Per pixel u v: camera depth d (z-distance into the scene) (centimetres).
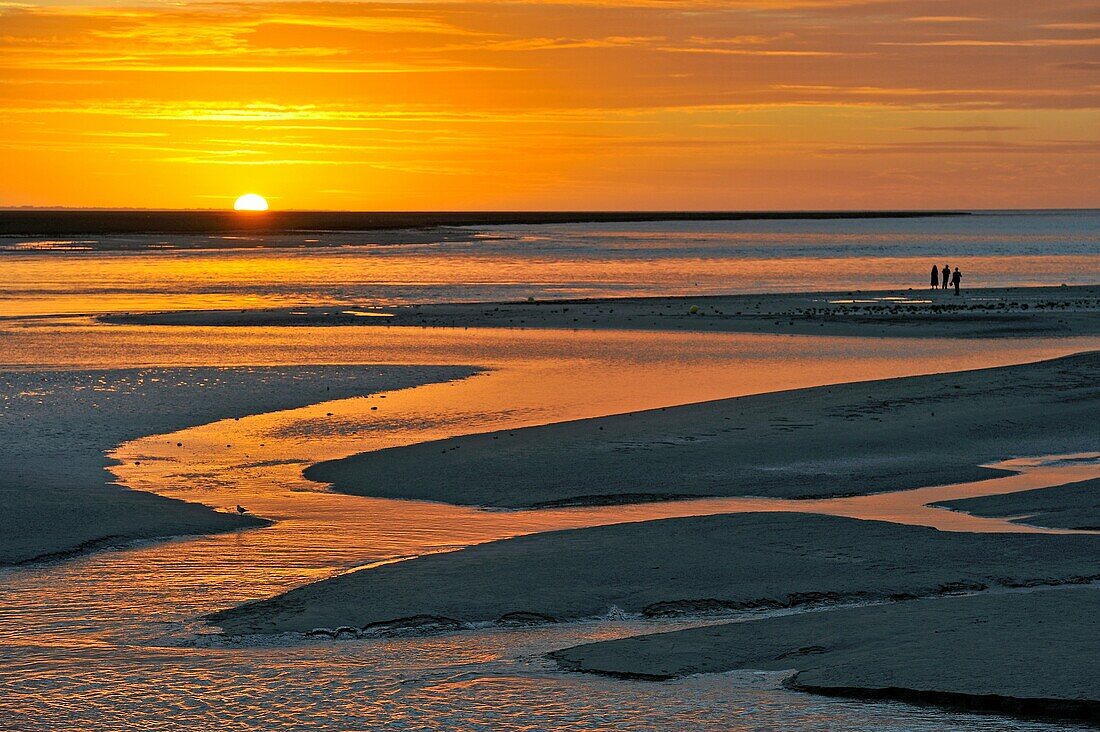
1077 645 3588
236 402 8994
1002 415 8238
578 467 6662
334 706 3359
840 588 4388
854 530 5091
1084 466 6800
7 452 7069
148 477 6500
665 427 7806
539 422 8275
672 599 4281
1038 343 13500
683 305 17875
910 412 8388
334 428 8025
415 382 10094
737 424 7925
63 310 17225
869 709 3266
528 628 4050
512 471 6569
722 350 12662
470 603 4228
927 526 5322
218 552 4988
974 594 4325
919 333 14388
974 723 3161
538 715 3284
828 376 10706
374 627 4019
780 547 4850
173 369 10725
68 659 3738
